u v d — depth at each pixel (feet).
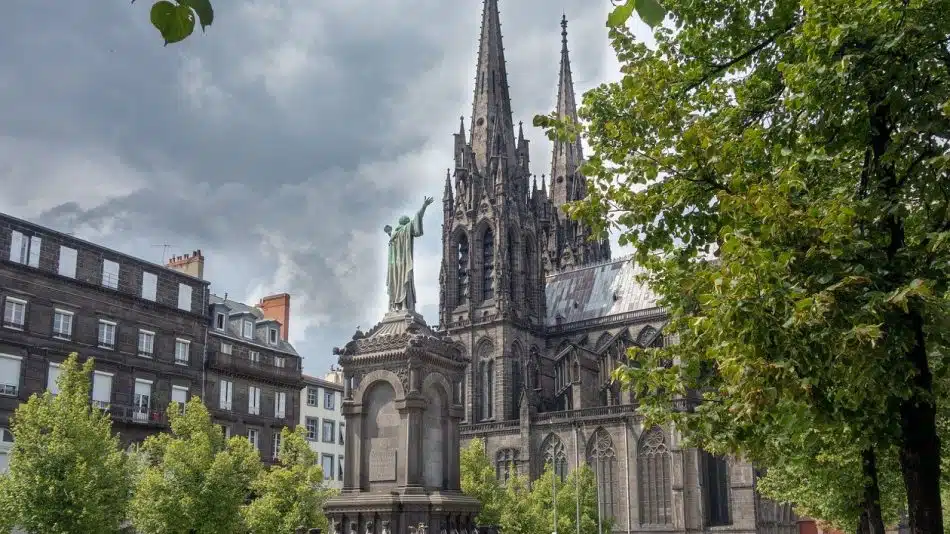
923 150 60.59
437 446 119.24
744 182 66.74
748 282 56.59
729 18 84.64
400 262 129.70
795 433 65.10
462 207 431.84
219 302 310.65
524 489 306.14
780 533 337.93
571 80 538.88
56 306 231.50
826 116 62.80
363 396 118.32
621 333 404.98
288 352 328.70
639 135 79.61
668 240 78.64
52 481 154.10
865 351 52.65
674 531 336.70
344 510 111.24
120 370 247.09
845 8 59.00
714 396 75.66
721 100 84.99
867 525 115.85
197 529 186.39
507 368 400.26
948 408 80.84
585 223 80.74
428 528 110.32
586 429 369.30
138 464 201.36
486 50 459.32
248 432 294.05
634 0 26.53
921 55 59.41
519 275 424.46
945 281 57.67
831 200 61.82
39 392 222.69
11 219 223.30
